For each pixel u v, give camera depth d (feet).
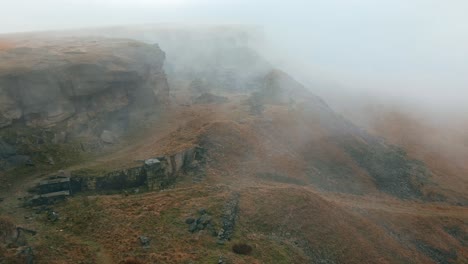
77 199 194.49
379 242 217.56
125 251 155.22
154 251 156.66
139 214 182.50
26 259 140.26
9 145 211.82
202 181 229.45
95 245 159.53
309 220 204.95
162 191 212.43
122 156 241.96
